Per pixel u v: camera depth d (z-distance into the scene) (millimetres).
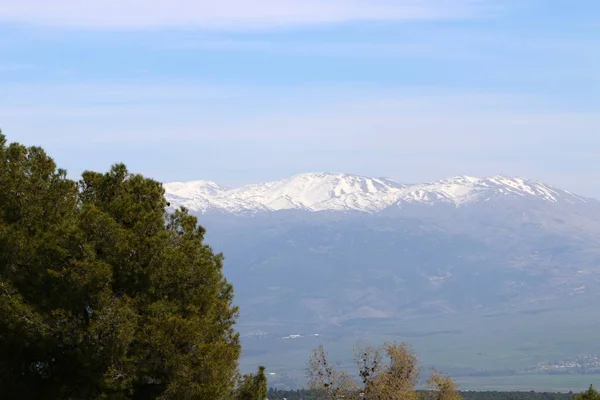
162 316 41031
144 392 41688
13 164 42656
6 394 39844
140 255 42188
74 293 39594
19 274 40625
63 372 40938
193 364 41062
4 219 41969
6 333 39281
